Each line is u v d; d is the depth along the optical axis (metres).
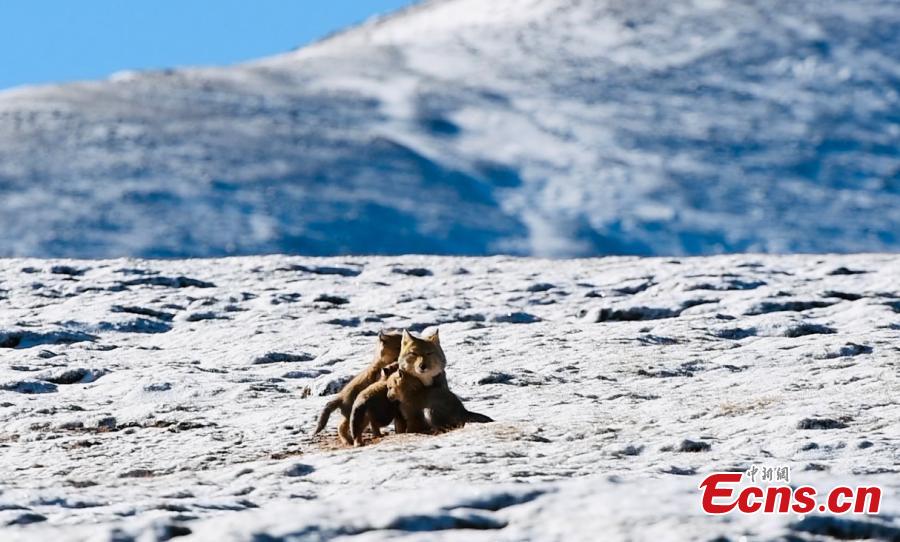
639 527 16.69
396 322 58.09
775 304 60.00
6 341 53.22
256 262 81.75
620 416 33.44
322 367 45.88
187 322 59.50
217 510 20.16
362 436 30.91
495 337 52.94
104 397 40.88
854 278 70.56
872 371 39.91
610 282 72.62
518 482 22.56
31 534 16.91
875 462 25.00
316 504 18.62
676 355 46.66
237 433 33.41
